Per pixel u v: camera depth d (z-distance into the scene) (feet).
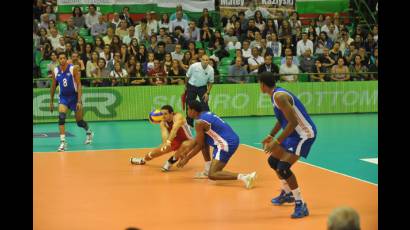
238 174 28.37
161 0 68.33
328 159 36.37
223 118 58.08
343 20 72.08
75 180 30.30
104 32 62.59
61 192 27.61
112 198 26.43
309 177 30.86
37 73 57.72
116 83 56.54
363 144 42.19
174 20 65.31
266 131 48.98
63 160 36.11
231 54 64.03
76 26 62.23
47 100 55.01
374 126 51.96
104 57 58.13
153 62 58.59
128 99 56.70
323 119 56.95
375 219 22.74
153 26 64.13
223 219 22.91
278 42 64.39
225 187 28.60
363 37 67.82
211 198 26.37
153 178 30.78
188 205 25.11
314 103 60.59
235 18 65.57
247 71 60.03
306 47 64.49
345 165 34.37
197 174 31.14
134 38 59.47
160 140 44.68
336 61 63.52
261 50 62.85
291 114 22.48
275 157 24.31
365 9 72.69
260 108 59.72
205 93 45.47
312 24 66.64
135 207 24.81
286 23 65.87
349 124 53.31
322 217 23.24
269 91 23.59
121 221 22.66
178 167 30.66
